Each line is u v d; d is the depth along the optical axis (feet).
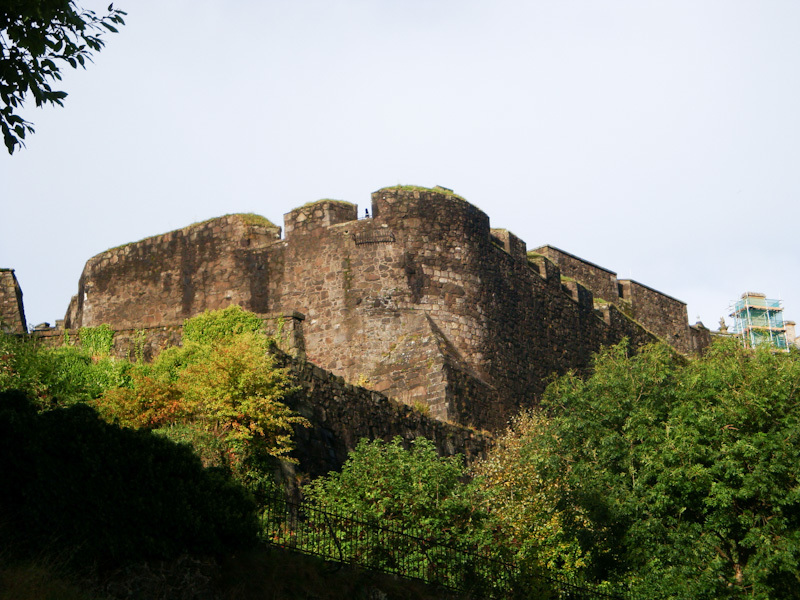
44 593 41.83
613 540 70.13
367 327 105.09
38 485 45.14
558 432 75.61
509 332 112.57
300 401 74.23
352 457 66.44
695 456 67.41
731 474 65.92
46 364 70.33
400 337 104.37
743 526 66.03
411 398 99.55
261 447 65.77
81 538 45.50
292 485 67.92
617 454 71.31
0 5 42.34
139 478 48.24
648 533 67.26
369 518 61.98
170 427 63.82
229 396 65.72
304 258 110.52
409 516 62.54
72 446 46.52
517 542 69.21
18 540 44.27
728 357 75.97
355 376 103.65
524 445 82.99
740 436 68.03
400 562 59.77
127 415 65.21
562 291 126.41
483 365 106.83
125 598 45.01
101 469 47.16
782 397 68.49
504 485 75.51
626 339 81.15
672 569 65.82
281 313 83.30
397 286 106.11
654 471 68.39
